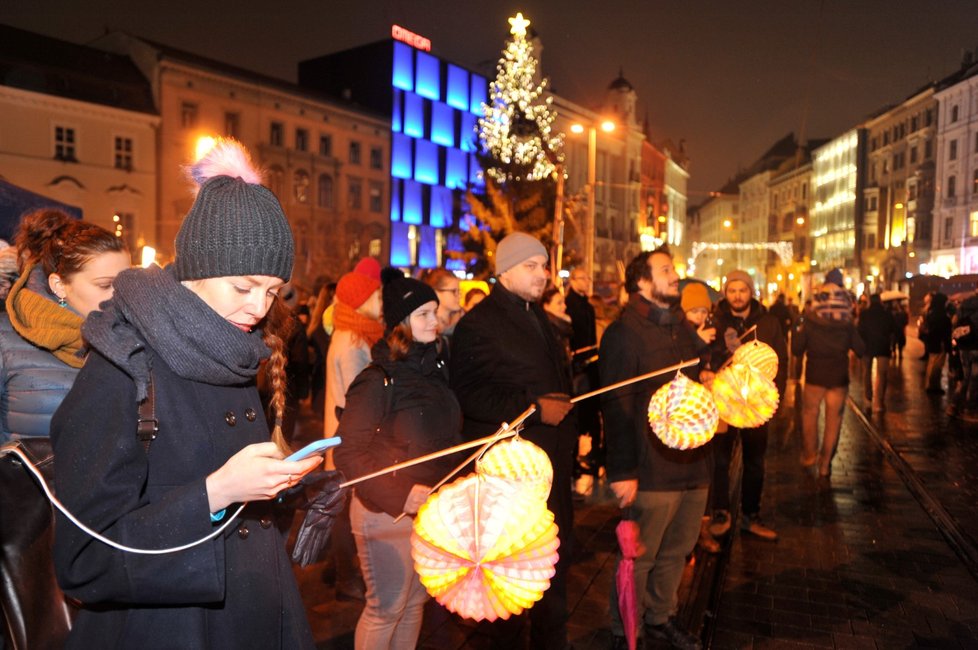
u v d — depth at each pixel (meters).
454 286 4.61
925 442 10.02
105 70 35.38
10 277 3.28
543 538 1.76
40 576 2.07
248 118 40.31
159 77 36.03
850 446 9.91
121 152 34.91
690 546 4.05
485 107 29.31
